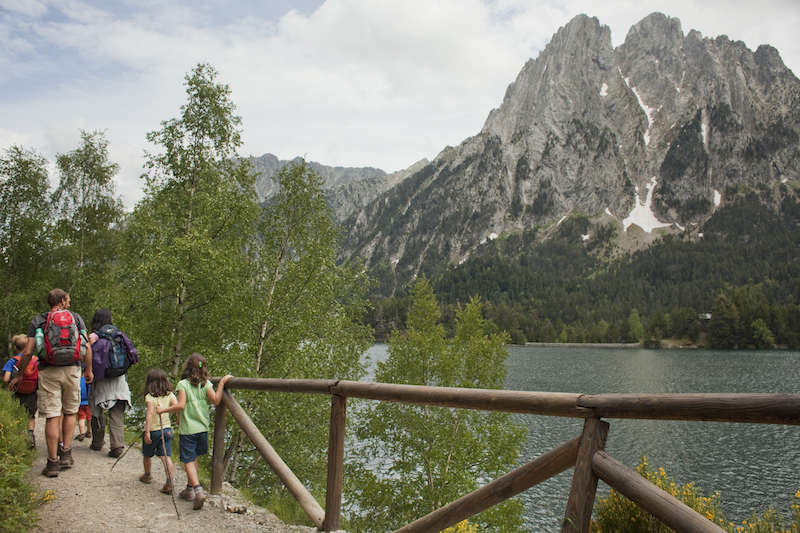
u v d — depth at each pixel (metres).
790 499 25.42
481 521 16.02
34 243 27.19
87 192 28.78
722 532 1.76
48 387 6.10
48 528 4.39
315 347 15.61
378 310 168.62
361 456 19.48
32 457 6.38
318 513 4.48
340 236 18.08
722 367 90.56
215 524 4.83
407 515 17.39
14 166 27.56
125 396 7.54
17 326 25.83
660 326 170.12
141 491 5.75
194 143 16.20
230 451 14.80
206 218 15.17
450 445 18.22
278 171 17.25
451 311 146.88
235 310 14.74
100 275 26.66
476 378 21.38
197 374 5.57
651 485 2.11
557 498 24.34
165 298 15.13
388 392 3.64
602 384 68.00
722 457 32.72
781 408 1.71
